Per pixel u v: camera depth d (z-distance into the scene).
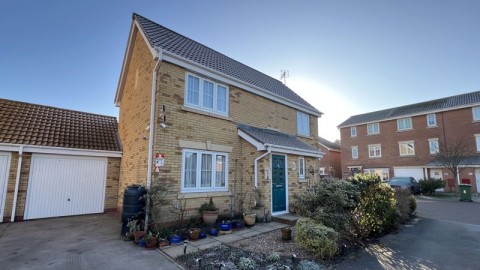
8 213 9.41
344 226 6.57
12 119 10.99
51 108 13.20
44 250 6.18
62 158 10.84
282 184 10.72
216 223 8.68
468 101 27.34
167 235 6.88
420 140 29.91
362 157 34.78
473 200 18.95
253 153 10.23
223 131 10.20
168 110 8.54
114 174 12.17
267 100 12.65
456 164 23.28
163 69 8.62
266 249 6.27
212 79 10.11
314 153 12.21
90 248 6.34
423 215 12.11
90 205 11.33
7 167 9.57
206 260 5.50
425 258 5.88
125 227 7.39
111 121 14.57
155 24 11.52
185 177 8.76
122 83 13.30
